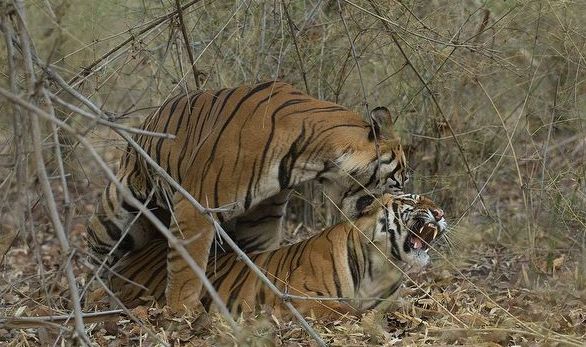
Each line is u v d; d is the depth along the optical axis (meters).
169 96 10.88
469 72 11.85
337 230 10.16
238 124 9.80
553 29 12.62
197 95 10.44
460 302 10.49
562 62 13.41
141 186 10.70
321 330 9.35
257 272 7.34
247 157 9.68
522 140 13.93
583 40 12.36
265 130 9.72
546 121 13.44
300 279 9.98
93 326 9.52
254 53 12.91
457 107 13.57
